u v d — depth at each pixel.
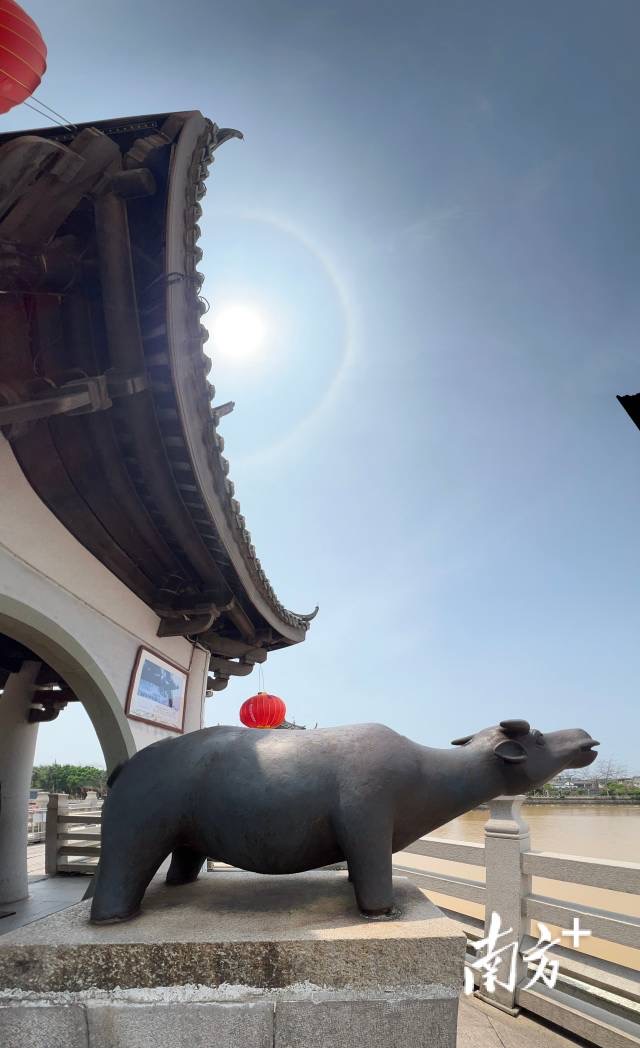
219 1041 2.24
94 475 5.64
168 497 5.94
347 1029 2.26
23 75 3.06
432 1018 2.28
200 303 4.92
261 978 2.31
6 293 4.38
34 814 20.22
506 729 3.14
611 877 4.26
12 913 7.91
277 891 3.08
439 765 3.03
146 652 7.61
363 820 2.68
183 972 2.32
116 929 2.51
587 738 3.26
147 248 4.83
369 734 2.99
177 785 2.82
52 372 4.92
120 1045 2.26
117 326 4.65
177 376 4.93
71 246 4.51
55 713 9.17
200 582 7.68
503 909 4.89
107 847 2.75
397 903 2.82
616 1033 3.83
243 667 11.45
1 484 5.05
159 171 4.50
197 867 3.33
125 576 7.00
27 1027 2.29
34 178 3.75
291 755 2.85
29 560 5.38
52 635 5.68
